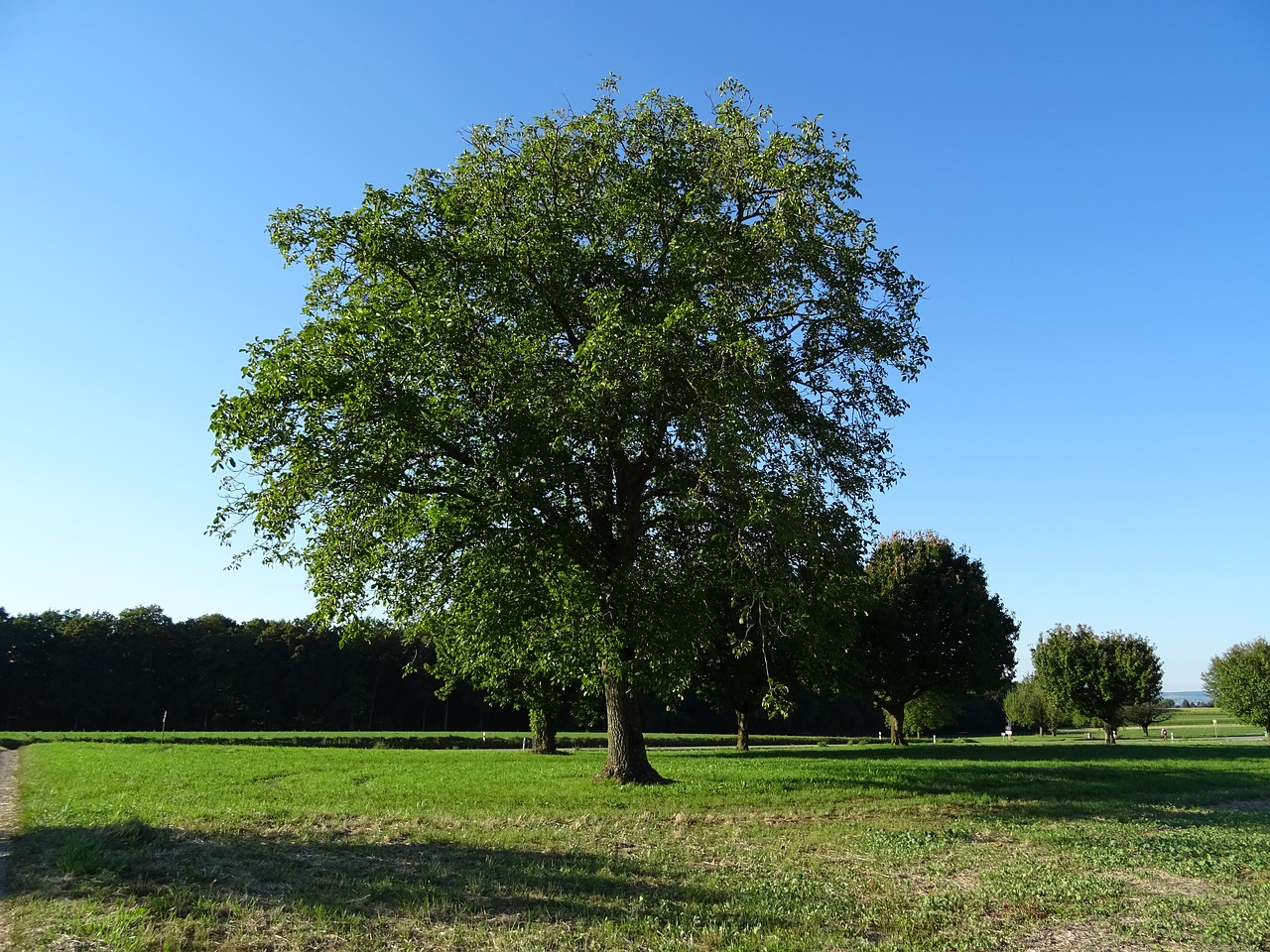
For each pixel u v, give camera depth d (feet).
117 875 27.09
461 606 61.41
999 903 29.32
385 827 41.70
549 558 56.34
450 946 22.68
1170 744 145.59
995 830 44.19
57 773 73.51
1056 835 42.50
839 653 66.08
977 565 147.13
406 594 58.18
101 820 40.14
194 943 21.59
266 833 38.75
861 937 25.04
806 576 59.77
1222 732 269.64
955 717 205.36
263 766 85.87
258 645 273.95
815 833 42.39
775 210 56.90
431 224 58.85
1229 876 33.99
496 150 64.03
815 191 59.26
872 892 30.63
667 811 49.16
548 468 51.93
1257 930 26.13
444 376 52.54
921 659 139.95
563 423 51.26
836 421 62.80
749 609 61.26
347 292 59.21
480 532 53.88
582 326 60.29
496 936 23.53
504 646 64.08
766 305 60.34
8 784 65.77
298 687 269.44
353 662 278.05
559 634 57.36
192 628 285.23
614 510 62.39
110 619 278.26
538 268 59.52
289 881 28.53
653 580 58.75
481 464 52.39
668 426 57.16
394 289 55.93
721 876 32.30
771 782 62.80
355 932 23.32
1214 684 190.90
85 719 269.44
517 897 27.68
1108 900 29.63
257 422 50.26
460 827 42.11
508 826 42.88
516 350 52.60
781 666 126.62
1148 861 36.55
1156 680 173.17
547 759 100.83
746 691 127.13
